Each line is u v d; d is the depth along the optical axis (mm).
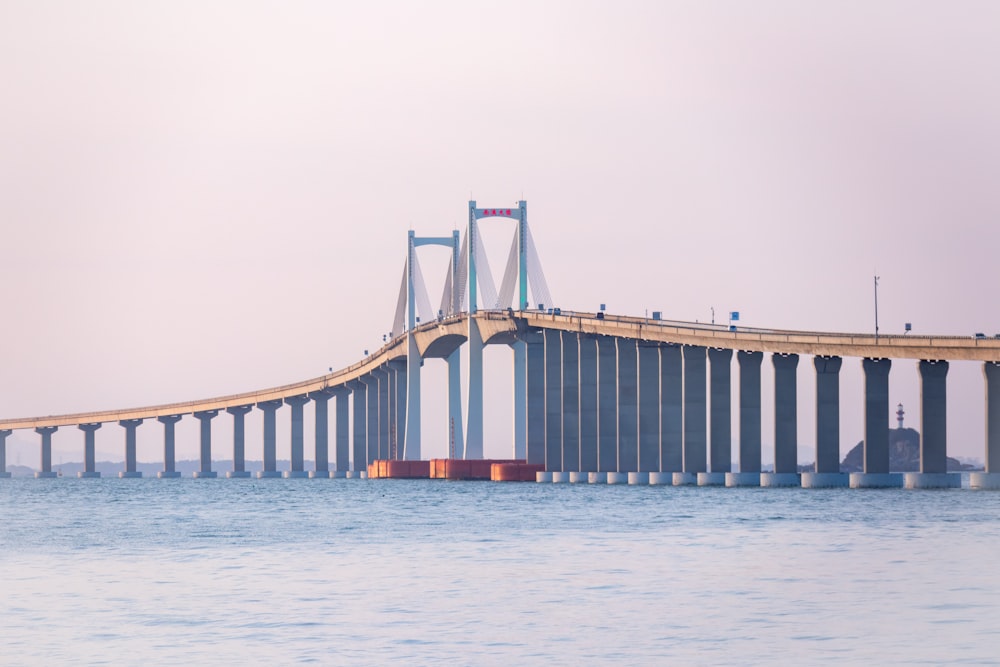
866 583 148625
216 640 116875
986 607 129250
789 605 132750
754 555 181625
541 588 148375
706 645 112000
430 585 152625
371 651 111000
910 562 169250
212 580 161500
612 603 135875
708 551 188000
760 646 111125
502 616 128375
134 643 116000
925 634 114938
